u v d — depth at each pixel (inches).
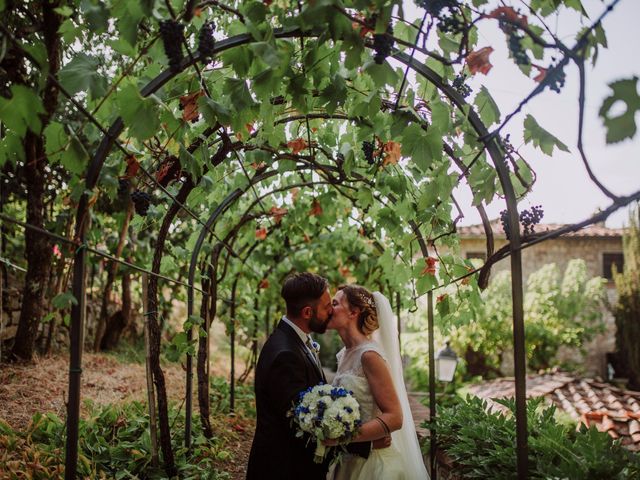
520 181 87.4
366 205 136.0
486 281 100.4
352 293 101.5
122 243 211.3
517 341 75.1
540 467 87.0
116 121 72.6
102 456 124.3
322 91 92.1
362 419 92.7
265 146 127.5
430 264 125.3
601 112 54.5
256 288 247.6
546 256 536.1
